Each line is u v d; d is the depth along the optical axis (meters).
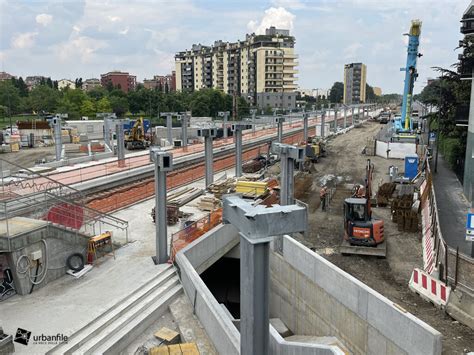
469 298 16.88
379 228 23.58
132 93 109.88
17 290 16.42
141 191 31.20
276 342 13.56
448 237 25.20
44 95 112.00
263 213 9.38
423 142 64.56
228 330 13.57
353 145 68.56
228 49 155.88
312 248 24.50
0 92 109.38
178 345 14.16
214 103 105.56
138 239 22.77
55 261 17.80
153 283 17.84
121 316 15.47
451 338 15.88
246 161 49.91
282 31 150.12
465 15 35.84
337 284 18.33
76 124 76.56
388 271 21.61
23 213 19.92
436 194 35.97
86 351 13.30
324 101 184.75
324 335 19.58
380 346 16.11
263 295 9.80
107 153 48.84
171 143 61.97
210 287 27.66
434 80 88.25
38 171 37.50
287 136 73.88
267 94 139.62
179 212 26.53
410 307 18.12
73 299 16.14
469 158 34.44
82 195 25.27
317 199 35.03
